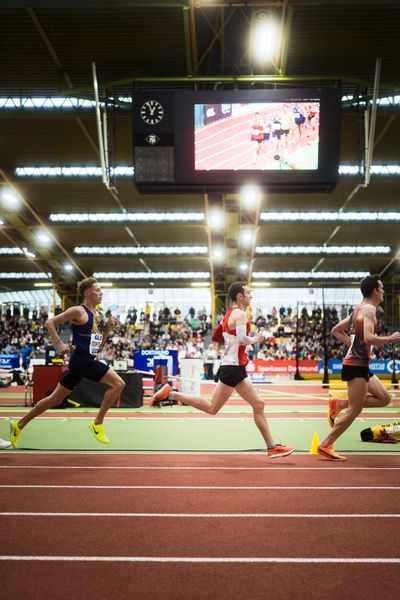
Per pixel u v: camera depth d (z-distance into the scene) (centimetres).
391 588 297
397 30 1389
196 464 620
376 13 1321
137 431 923
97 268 4234
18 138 2102
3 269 4356
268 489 502
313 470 587
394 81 1633
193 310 4494
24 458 655
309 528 393
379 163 2273
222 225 3014
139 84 1555
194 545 359
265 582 304
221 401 632
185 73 1598
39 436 855
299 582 304
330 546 358
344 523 405
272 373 3183
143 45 1463
